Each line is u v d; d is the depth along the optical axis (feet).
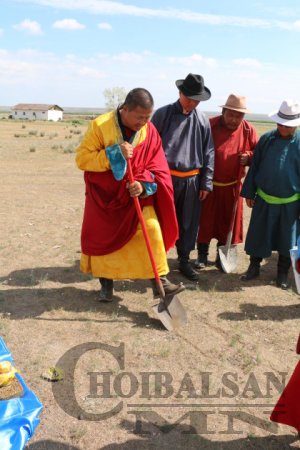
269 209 19.26
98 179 16.24
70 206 34.83
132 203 16.24
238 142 20.31
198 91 18.10
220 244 21.93
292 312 17.66
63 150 76.02
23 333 15.37
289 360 14.42
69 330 15.67
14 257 22.66
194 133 18.94
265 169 19.08
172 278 20.71
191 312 17.35
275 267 22.82
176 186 19.21
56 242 25.31
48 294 18.45
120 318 16.63
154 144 16.28
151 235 16.44
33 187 43.09
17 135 110.73
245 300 18.58
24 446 10.46
